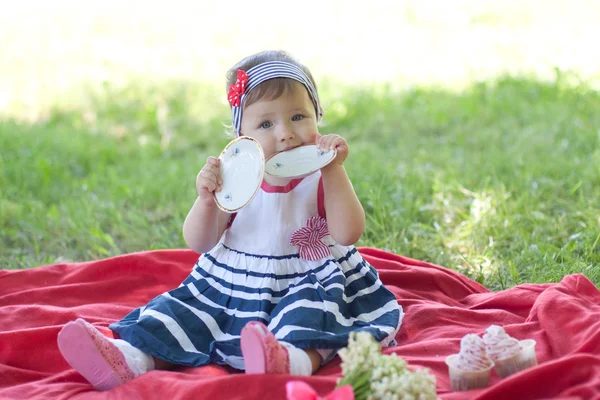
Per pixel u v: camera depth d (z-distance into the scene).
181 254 3.62
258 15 12.16
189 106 7.48
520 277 3.65
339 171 2.78
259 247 2.81
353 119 6.93
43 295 3.31
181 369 2.63
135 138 6.76
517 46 9.46
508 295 3.10
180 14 12.30
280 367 2.34
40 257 4.32
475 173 5.13
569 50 9.05
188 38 10.69
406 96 7.43
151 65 9.16
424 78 8.19
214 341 2.62
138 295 3.43
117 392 2.40
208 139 6.67
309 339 2.48
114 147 6.34
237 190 2.70
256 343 2.32
